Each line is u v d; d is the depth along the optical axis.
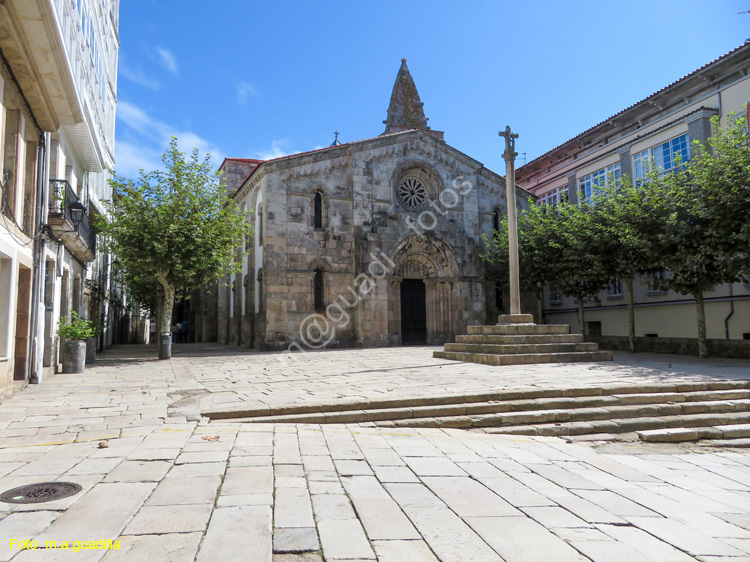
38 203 11.67
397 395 9.24
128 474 4.90
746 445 7.86
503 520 4.10
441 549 3.49
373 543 3.55
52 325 13.71
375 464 5.68
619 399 9.42
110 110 25.59
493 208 32.66
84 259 17.77
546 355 15.34
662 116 23.94
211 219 20.00
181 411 8.13
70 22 11.54
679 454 7.30
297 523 3.86
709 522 4.26
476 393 9.30
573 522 4.11
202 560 3.18
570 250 22.19
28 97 10.41
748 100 19.80
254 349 27.31
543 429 8.18
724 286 20.30
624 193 20.64
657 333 23.70
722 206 14.84
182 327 43.91
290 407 8.30
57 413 8.00
